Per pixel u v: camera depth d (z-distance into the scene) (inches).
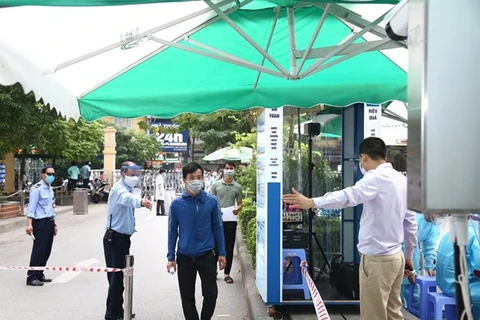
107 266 229.0
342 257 241.8
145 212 856.9
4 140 628.1
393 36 83.3
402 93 209.5
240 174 531.2
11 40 151.1
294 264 229.8
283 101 208.8
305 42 203.0
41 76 162.1
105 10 142.7
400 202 144.8
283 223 235.3
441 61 61.4
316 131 235.3
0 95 532.1
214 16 173.6
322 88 208.1
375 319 146.7
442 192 60.6
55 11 139.6
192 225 197.8
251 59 208.7
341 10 149.4
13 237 542.0
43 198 314.8
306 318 218.7
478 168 60.9
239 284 321.7
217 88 216.4
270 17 177.6
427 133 60.9
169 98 213.5
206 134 868.6
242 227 467.2
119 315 229.1
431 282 192.7
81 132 957.8
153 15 150.9
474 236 159.9
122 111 213.6
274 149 219.1
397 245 146.7
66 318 247.1
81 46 165.5
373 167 150.4
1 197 714.2
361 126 233.3
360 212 244.4
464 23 61.8
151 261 402.0
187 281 198.7
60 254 432.5
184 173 200.7
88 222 704.4
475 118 61.2
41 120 600.1
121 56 189.0
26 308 265.1
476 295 155.9
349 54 154.7
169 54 197.9
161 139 1964.8
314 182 251.1
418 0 63.6
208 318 200.5
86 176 1117.7
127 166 229.6
